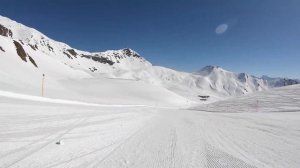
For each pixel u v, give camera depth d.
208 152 7.35
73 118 13.84
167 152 7.14
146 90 158.88
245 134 12.12
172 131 12.10
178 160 6.28
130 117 19.62
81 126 10.94
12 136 7.41
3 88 55.34
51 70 156.88
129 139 9.05
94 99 94.62
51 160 5.50
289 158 6.92
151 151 7.18
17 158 5.41
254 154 7.31
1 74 70.19
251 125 17.50
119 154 6.61
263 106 52.34
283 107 48.72
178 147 7.96
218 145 8.62
